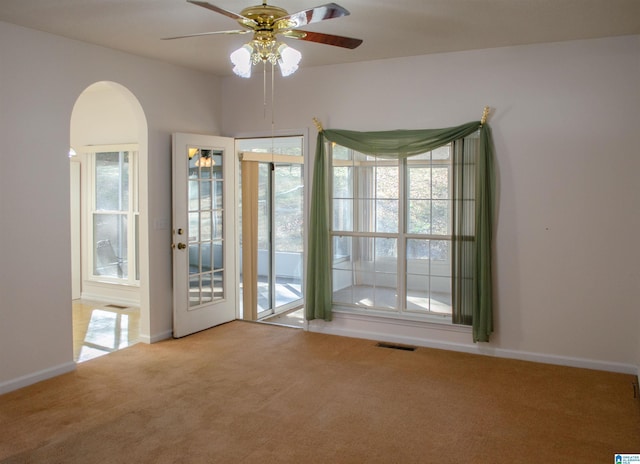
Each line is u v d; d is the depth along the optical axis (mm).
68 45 4184
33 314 3977
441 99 4723
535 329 4484
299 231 7910
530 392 3797
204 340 5102
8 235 3803
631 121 4109
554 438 3096
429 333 4902
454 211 4688
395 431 3188
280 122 5465
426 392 3795
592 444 3021
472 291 4637
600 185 4219
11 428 3232
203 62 5055
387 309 5156
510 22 3775
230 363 4430
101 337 5199
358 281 5270
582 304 4320
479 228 4543
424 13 3590
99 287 6867
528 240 4465
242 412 3459
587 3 3381
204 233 5461
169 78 5121
